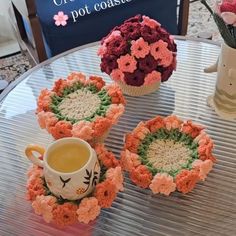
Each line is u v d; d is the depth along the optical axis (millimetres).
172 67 577
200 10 1371
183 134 489
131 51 547
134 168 448
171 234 421
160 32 569
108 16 922
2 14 1245
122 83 577
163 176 433
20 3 924
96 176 425
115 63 555
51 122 485
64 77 645
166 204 450
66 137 455
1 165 518
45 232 437
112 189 426
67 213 409
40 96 531
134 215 443
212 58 657
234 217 430
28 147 452
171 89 608
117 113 493
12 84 649
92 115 496
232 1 472
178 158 464
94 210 413
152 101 590
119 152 512
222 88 535
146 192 465
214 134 526
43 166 425
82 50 708
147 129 496
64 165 425
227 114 549
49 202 415
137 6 941
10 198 478
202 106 573
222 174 475
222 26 483
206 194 456
